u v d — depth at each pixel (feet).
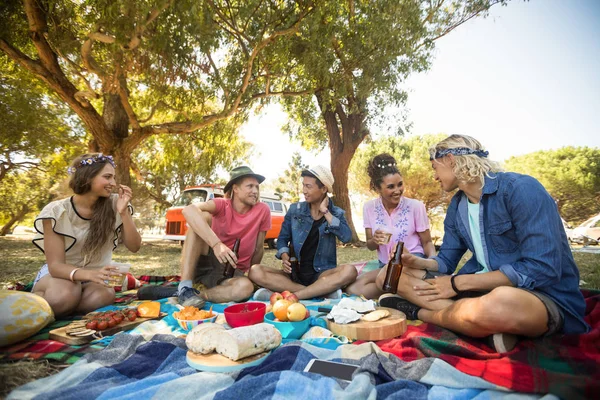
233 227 10.81
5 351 6.13
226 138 43.80
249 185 10.67
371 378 4.96
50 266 8.10
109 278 7.80
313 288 9.92
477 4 35.91
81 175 8.35
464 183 7.03
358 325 6.63
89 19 22.52
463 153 6.97
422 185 76.07
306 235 11.05
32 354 5.93
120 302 9.80
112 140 32.53
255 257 11.76
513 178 6.57
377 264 13.87
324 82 32.91
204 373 5.10
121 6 19.95
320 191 10.70
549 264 5.81
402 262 8.24
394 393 4.56
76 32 28.48
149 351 5.95
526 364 4.99
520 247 6.53
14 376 4.94
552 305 5.81
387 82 34.09
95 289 8.80
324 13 28.60
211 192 32.91
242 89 31.89
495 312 5.59
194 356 5.58
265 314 7.37
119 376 5.25
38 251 32.91
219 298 9.52
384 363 5.35
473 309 5.88
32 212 77.36
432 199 79.15
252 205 11.00
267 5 28.89
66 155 46.62
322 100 36.86
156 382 4.89
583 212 84.58
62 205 8.43
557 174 84.07
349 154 42.78
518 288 5.74
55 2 23.99
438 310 7.16
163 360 5.73
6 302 6.45
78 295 8.23
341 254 30.07
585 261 21.34
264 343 5.70
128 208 9.32
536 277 5.88
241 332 5.58
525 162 96.07
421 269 8.35
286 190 105.81
